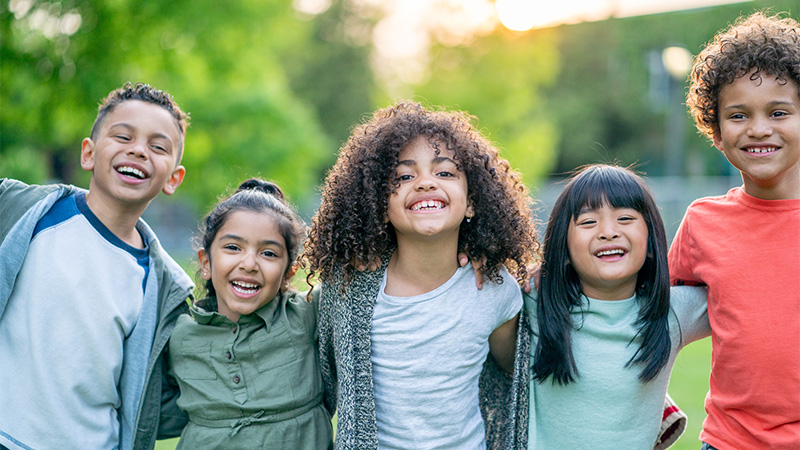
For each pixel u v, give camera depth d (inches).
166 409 102.0
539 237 106.5
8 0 406.6
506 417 104.7
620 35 1168.2
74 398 93.5
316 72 1391.5
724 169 1099.9
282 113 674.8
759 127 88.8
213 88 626.5
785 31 91.6
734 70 90.2
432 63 909.8
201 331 98.8
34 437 91.8
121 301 98.4
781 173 91.2
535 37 883.4
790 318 88.7
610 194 94.9
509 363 104.9
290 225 102.6
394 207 91.7
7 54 417.7
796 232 90.9
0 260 93.7
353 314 94.3
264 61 666.8
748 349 90.4
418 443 91.6
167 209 978.1
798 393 88.0
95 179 99.9
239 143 644.7
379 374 93.8
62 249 96.3
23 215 96.4
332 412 104.7
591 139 1216.2
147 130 99.6
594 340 97.2
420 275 94.7
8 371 93.5
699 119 100.7
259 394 95.7
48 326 93.7
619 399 95.7
